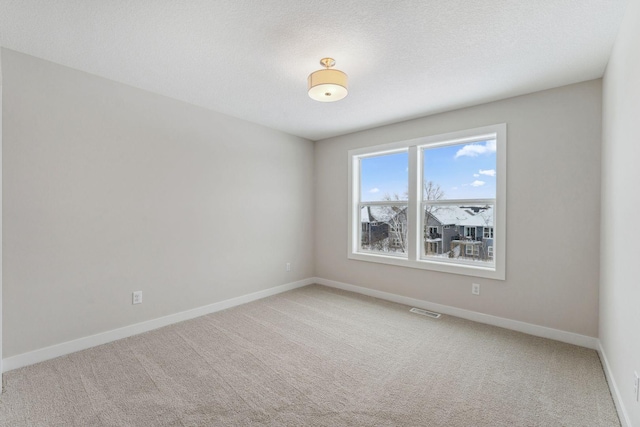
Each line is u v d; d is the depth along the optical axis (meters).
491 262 3.20
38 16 1.79
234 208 3.69
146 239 2.91
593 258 2.56
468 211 3.36
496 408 1.79
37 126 2.27
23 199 2.22
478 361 2.35
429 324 3.10
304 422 1.67
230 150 3.64
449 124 3.40
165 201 3.04
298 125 4.01
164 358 2.38
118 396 1.89
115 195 2.70
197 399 1.87
